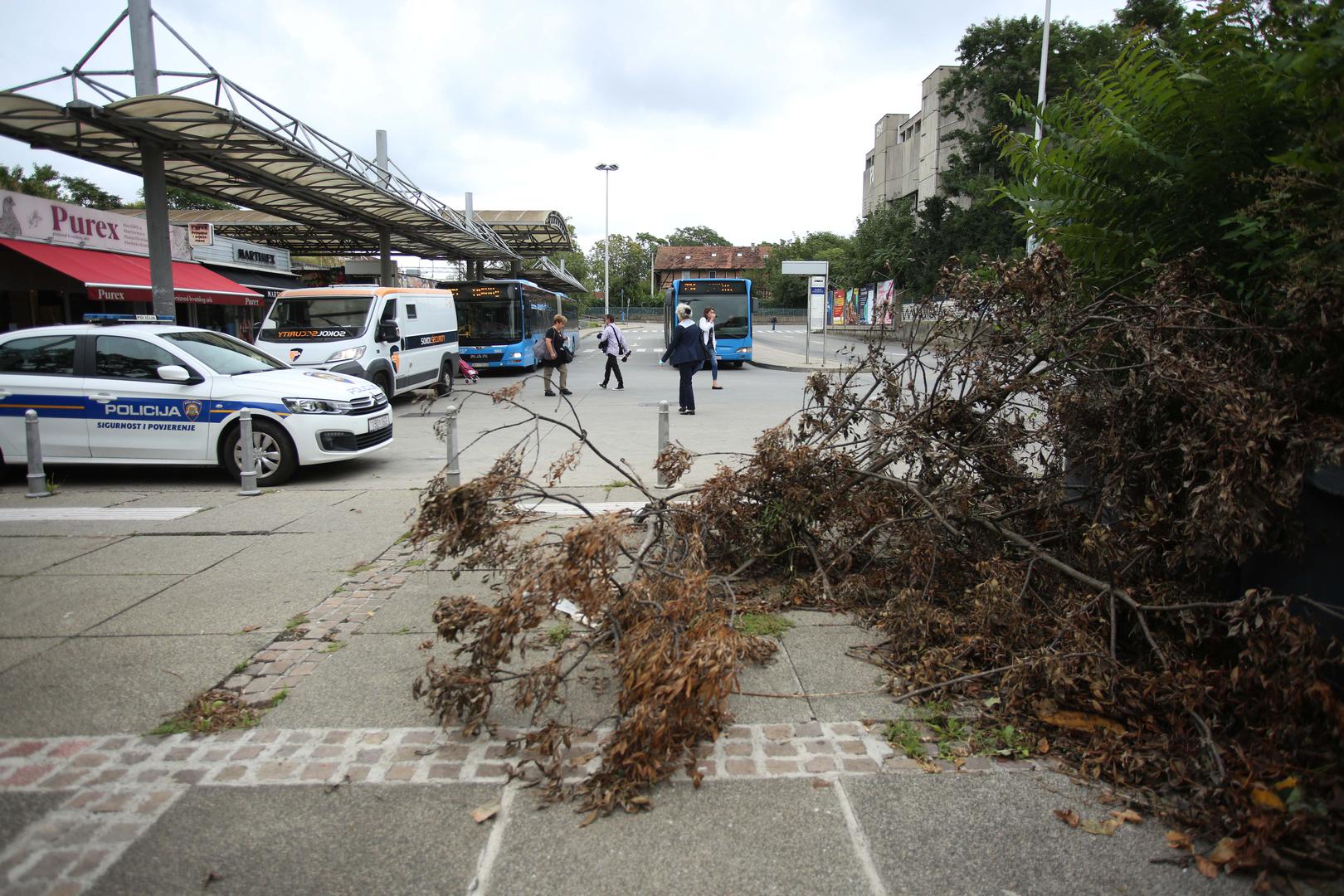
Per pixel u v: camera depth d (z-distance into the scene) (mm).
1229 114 3910
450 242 27891
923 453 4961
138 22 12422
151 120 12422
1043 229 5156
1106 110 4562
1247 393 3332
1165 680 3352
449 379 19453
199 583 5422
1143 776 3062
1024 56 35562
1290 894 2477
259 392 8641
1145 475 4055
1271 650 3002
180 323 23750
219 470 9656
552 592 3295
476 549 5457
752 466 5164
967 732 3436
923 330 5395
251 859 2656
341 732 3465
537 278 49719
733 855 2686
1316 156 3344
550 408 16062
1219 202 4258
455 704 3424
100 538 6566
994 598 3936
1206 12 3916
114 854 2672
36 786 3043
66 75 12164
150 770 3166
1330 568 3172
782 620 4688
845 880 2576
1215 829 2750
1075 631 3660
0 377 8625
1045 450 4836
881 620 4461
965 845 2736
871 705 3693
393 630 4598
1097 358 4340
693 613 3553
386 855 2684
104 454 8648
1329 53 3156
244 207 21438
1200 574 3816
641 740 3035
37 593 5207
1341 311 3209
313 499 8047
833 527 5199
